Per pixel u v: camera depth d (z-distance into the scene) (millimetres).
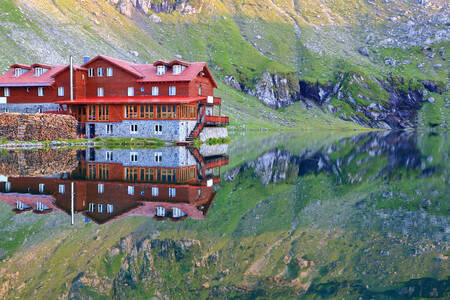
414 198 26750
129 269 14523
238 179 34219
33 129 57312
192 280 13484
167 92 69812
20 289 13008
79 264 14906
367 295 11891
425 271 13703
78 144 61000
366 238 17391
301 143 83812
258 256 15305
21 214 20391
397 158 53219
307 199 26453
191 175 33500
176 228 18516
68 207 21609
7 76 80188
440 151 65625
